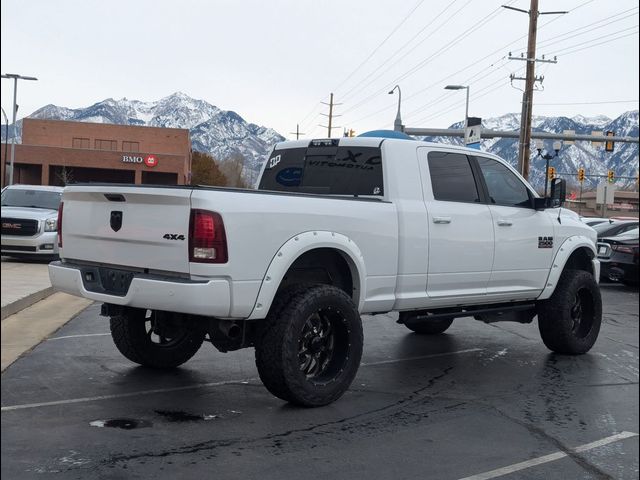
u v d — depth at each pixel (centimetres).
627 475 445
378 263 623
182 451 461
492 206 742
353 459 459
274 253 541
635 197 10800
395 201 649
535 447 494
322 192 709
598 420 562
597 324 844
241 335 560
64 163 7100
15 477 408
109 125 8150
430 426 534
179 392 605
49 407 548
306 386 557
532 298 794
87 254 591
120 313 594
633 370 752
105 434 488
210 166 11100
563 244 817
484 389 653
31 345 777
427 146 695
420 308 685
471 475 438
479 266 718
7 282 1212
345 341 584
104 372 667
